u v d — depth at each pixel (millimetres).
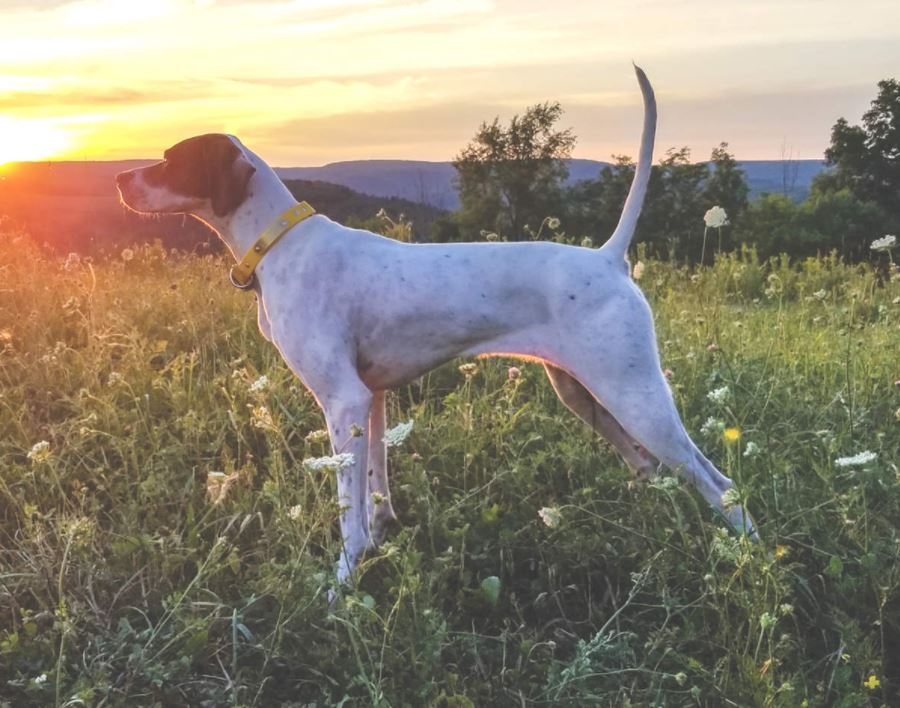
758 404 1821
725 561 1246
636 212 1429
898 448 1621
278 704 1093
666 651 1094
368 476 1512
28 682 1034
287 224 1454
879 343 2256
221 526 1396
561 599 1338
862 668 1058
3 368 2043
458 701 1021
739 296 3518
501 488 1592
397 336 1419
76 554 1263
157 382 1869
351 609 1073
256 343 2254
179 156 1486
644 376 1350
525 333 1410
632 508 1418
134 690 1053
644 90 1417
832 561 1213
